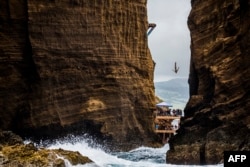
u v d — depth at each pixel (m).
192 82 58.00
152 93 72.38
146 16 73.25
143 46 72.12
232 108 48.03
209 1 54.06
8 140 46.03
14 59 59.59
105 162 49.66
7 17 59.66
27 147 42.47
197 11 55.28
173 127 82.94
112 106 65.19
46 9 60.59
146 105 70.62
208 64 52.22
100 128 63.44
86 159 43.62
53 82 60.50
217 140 47.56
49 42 60.59
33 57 59.47
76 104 62.03
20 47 60.12
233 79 48.59
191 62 58.34
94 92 63.75
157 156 58.94
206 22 54.09
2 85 58.50
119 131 65.69
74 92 61.97
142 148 67.25
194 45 55.03
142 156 59.03
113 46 66.50
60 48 61.28
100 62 64.75
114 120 65.25
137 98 69.38
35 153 40.97
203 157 48.53
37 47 59.69
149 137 70.62
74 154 43.12
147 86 71.62
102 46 65.12
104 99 64.56
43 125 59.19
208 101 52.16
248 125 45.75
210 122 49.72
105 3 66.12
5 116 58.53
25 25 60.16
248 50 47.66
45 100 59.62
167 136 79.50
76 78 62.25
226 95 48.91
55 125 60.03
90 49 63.84
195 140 50.56
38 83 59.75
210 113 49.91
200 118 51.00
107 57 65.56
